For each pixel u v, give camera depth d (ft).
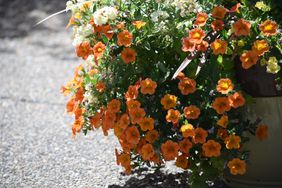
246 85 9.72
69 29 26.04
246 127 9.62
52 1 29.25
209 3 9.89
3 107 16.89
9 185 11.41
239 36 9.55
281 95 9.65
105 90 10.13
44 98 17.69
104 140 13.92
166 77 9.59
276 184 10.05
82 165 12.35
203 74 9.69
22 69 21.04
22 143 13.85
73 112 10.69
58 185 11.34
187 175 11.48
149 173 11.72
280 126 9.76
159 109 9.82
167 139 9.74
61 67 21.16
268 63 9.25
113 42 10.16
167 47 9.94
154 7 9.99
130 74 9.93
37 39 25.03
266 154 9.87
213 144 9.35
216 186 10.73
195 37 9.41
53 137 14.23
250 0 9.87
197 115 9.38
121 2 10.19
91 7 10.42
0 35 25.77
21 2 29.22
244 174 10.16
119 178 11.56
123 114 9.91
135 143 9.64
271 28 9.25
